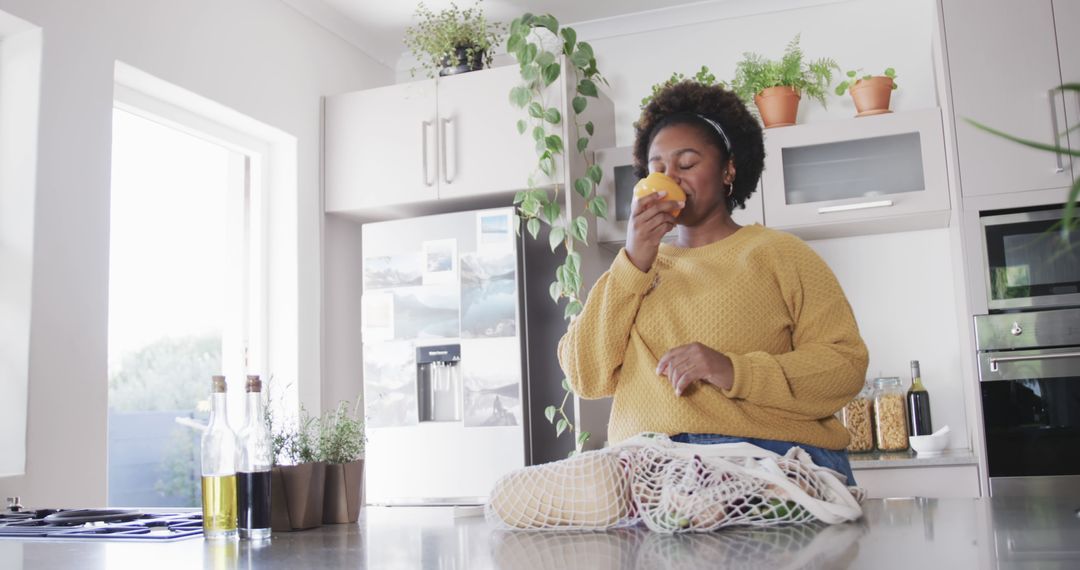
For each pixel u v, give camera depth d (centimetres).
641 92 380
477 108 339
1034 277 284
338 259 366
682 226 132
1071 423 279
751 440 112
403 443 330
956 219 298
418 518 130
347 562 85
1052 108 283
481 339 324
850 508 96
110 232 263
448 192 338
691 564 74
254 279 341
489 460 318
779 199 322
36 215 241
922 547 77
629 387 122
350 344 368
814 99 354
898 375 341
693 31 375
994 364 285
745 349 118
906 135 312
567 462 103
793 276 120
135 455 337
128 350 328
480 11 363
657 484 98
